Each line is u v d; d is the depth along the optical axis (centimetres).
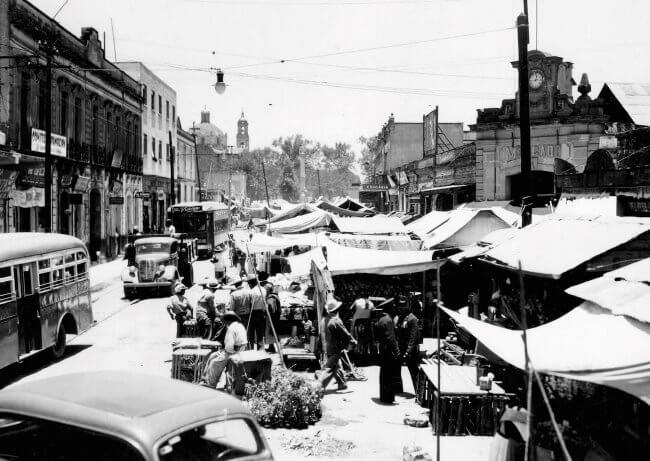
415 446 808
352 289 1555
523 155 1515
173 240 2639
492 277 1543
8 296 1186
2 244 1205
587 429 796
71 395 521
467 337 1402
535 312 1200
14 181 2488
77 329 1494
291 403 951
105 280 2930
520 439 664
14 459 497
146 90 4891
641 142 1844
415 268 1477
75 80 3284
